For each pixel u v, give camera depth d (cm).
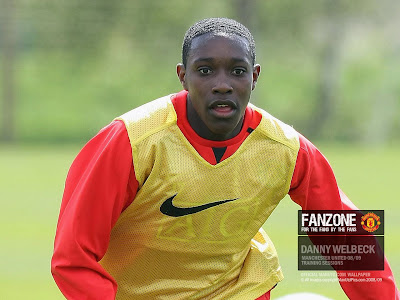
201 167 1270
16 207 4828
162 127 1263
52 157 8312
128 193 1270
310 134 11319
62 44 11881
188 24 11975
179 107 1276
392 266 2834
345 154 8806
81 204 1248
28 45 11931
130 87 11619
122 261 1355
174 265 1348
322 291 2256
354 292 1452
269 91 11800
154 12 11912
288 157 1311
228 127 1230
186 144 1266
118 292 1389
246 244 1368
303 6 12325
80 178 1278
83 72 11900
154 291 1368
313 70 12256
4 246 3503
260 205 1327
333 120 11488
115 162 1245
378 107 11556
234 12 11694
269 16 12319
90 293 1253
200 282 1370
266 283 1420
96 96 11412
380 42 12712
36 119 10819
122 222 1318
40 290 2625
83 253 1252
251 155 1292
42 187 5931
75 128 10550
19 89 11456
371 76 12144
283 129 1323
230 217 1312
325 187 1381
